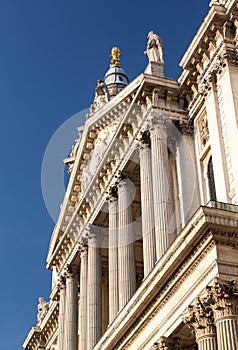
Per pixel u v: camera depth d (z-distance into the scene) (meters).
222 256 30.14
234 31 43.81
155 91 47.53
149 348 35.06
